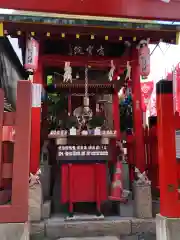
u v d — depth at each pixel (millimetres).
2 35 5973
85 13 5672
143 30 6422
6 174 4602
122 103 9344
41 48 7160
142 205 6129
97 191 6227
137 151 6688
